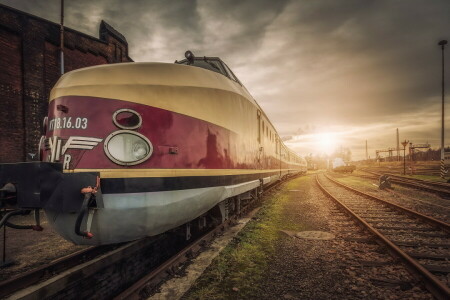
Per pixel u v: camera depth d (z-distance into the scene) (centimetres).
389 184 1461
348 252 463
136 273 433
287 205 965
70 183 290
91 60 1116
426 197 1132
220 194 472
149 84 358
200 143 411
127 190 318
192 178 390
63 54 955
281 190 1476
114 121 324
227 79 548
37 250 458
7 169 314
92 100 329
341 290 335
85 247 472
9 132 830
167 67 394
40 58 915
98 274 365
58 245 484
